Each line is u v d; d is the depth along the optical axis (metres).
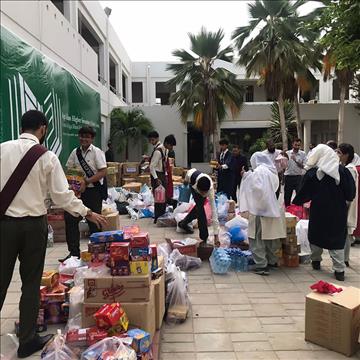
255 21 19.95
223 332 3.65
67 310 3.65
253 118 23.31
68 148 8.88
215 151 20.38
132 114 20.33
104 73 19.75
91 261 3.38
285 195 9.12
